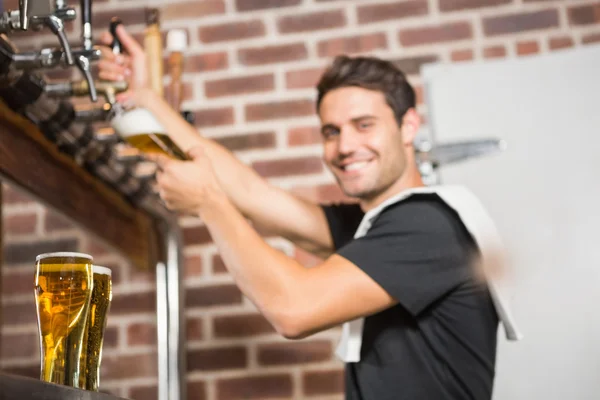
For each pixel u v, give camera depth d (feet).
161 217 6.26
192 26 7.55
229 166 5.53
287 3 7.53
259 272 4.26
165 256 6.49
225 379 6.89
